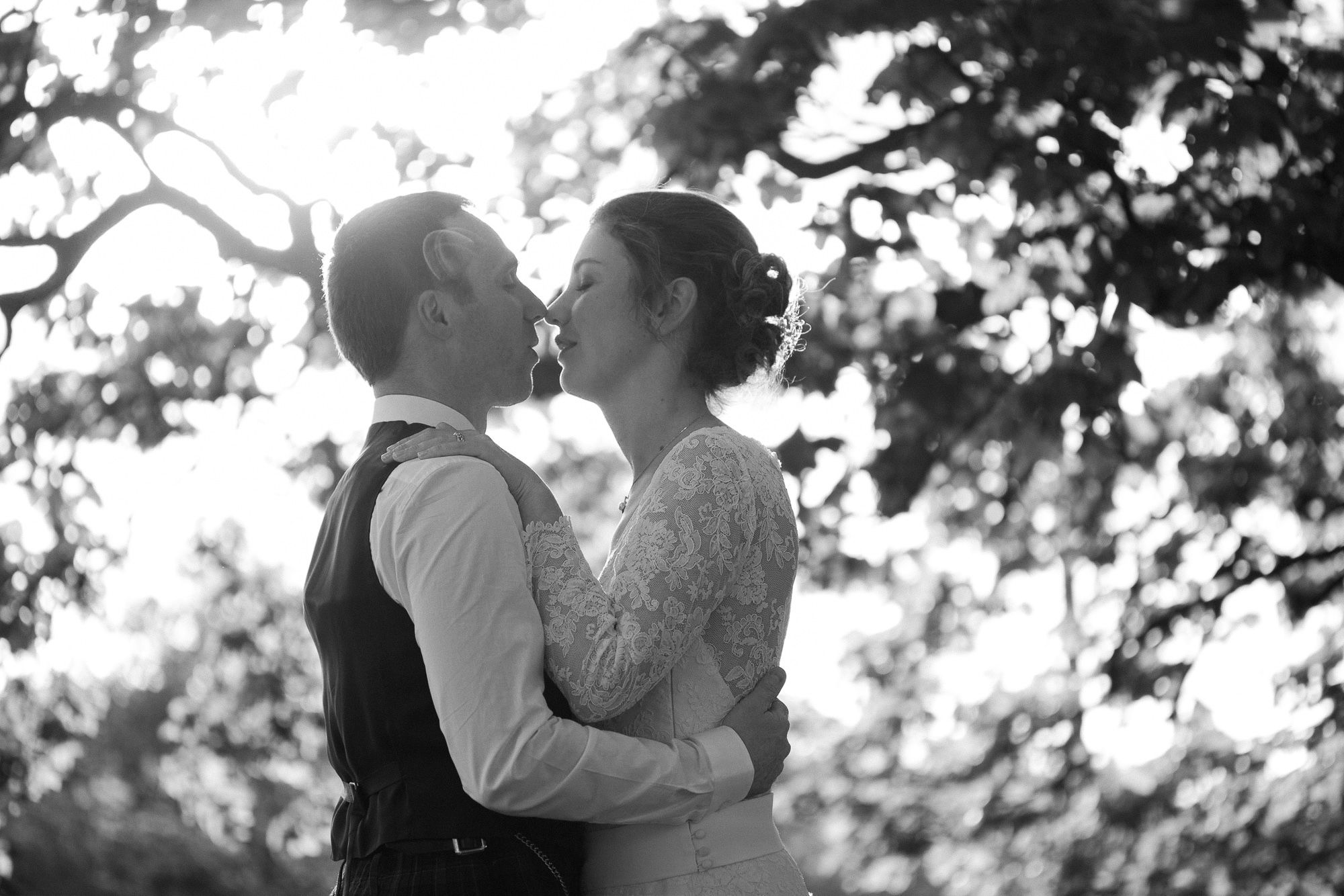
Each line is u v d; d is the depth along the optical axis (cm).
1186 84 537
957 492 739
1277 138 537
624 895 220
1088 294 593
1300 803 789
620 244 239
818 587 747
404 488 211
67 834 1981
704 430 229
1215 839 794
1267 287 584
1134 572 790
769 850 223
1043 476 728
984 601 827
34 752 897
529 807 203
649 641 209
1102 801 823
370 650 212
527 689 204
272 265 636
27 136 636
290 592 1103
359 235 233
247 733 1140
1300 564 774
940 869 849
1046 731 838
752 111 580
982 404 634
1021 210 582
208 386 725
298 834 1350
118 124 635
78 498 757
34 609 771
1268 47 559
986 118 570
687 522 217
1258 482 752
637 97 652
